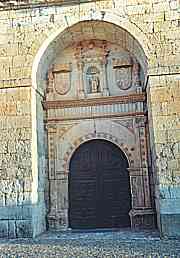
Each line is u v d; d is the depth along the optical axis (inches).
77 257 372.8
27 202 526.0
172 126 517.3
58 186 629.3
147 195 605.3
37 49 565.3
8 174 537.3
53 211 616.7
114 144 636.1
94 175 637.3
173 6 546.6
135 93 636.7
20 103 553.6
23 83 558.3
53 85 660.7
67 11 568.4
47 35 567.2
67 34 593.6
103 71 657.6
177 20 541.6
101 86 653.3
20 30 573.0
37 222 548.4
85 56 663.8
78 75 659.4
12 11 578.6
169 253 378.0
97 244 454.9
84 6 565.0
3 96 558.3
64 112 647.1
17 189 531.2
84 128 642.2
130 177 617.9
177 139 513.0
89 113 642.8
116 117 637.9
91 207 626.8
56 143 642.2
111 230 585.6
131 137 629.3
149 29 545.6
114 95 647.1
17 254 397.1
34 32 570.6
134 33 547.5
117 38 614.5
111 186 629.6
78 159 645.3
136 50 591.2
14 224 522.0
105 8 559.8
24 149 542.0
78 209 628.1
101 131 637.9
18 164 538.6
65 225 612.7
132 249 410.3
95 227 618.5
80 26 577.3
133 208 605.9
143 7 552.7
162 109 523.2
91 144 647.1
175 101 522.9
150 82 532.1
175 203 496.4
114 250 407.8
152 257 360.5
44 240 499.5
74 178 639.1
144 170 613.0
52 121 644.1
